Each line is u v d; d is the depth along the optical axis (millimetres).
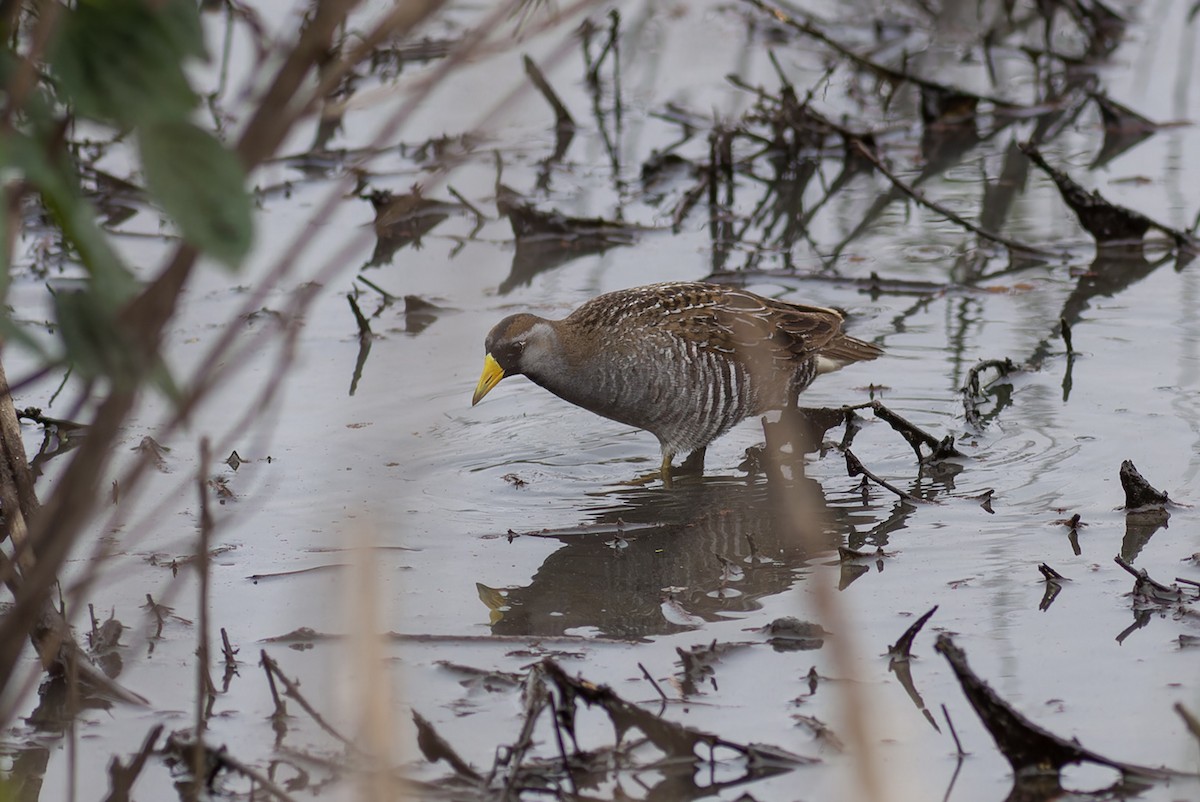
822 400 12539
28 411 11672
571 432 12312
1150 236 15578
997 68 20547
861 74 20625
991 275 14953
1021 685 7711
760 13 22406
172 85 3020
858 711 4121
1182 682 7680
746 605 8953
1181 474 10461
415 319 14328
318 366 13281
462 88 19547
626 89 20609
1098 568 9141
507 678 8055
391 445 11656
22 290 14578
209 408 12297
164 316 3072
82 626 8797
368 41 2973
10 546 8797
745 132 18375
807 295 14734
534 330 11781
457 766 6984
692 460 11891
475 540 10078
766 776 7000
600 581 9398
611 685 7953
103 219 16766
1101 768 6879
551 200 17328
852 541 9836
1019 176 17594
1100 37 20641
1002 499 10367
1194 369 12430
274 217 16953
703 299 11953
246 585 9344
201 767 6102
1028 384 12383
